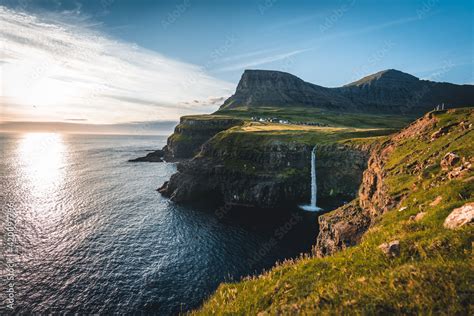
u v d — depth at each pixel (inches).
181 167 4704.7
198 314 481.7
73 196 3941.9
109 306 1608.0
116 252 2253.9
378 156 1815.9
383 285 335.9
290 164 4313.5
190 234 2714.1
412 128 1708.9
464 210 439.8
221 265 2122.3
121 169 6505.9
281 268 516.7
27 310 1535.4
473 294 274.5
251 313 410.9
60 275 1884.8
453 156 823.1
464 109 1466.5
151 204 3740.2
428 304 283.0
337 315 307.9
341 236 1448.1
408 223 518.6
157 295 1726.1
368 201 1584.6
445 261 344.2
